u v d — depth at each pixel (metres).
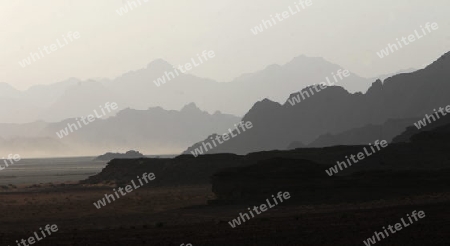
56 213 78.44
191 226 59.38
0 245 48.78
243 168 91.94
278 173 90.81
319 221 60.31
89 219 70.75
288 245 45.91
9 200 100.62
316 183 89.50
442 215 62.84
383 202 78.50
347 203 79.88
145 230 56.66
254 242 47.53
